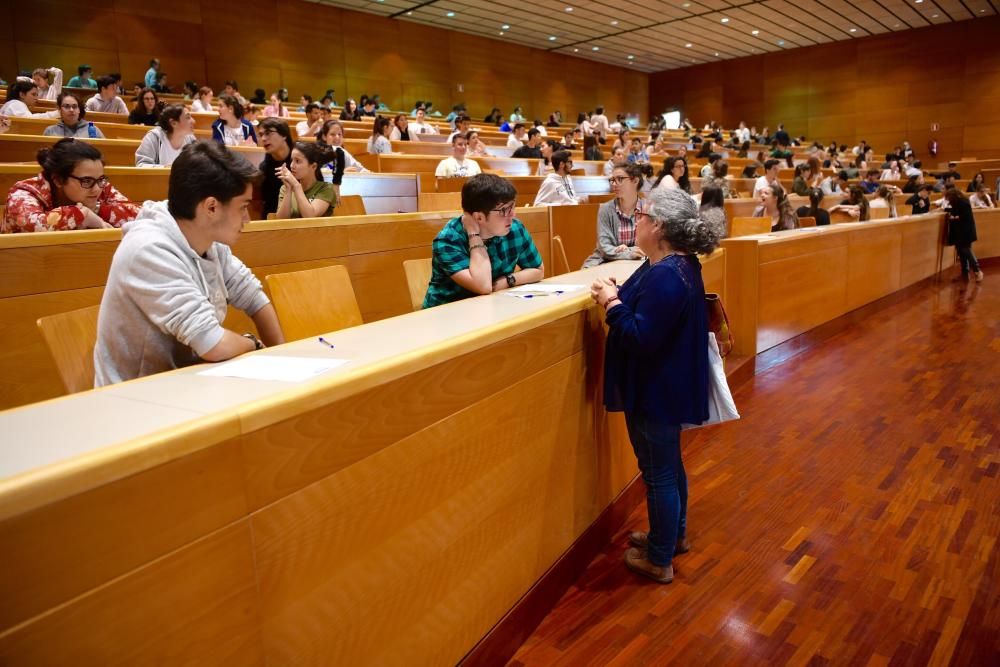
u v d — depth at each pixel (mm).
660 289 1998
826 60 21422
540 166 8930
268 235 3033
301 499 1134
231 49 15539
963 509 2672
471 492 1625
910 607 2068
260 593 1072
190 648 966
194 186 1484
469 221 2436
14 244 2217
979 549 2379
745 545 2461
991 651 1861
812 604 2100
